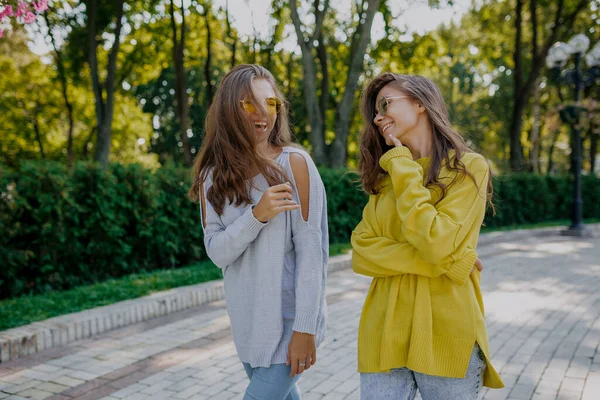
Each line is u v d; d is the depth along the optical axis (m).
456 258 1.70
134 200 7.72
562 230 14.43
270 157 1.84
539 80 25.20
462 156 1.81
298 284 1.75
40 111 22.94
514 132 20.22
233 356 4.20
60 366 4.00
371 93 2.01
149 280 6.66
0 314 4.99
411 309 1.78
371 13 13.80
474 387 1.75
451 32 20.73
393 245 1.80
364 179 2.01
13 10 3.31
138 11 16.45
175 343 4.56
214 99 1.84
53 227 6.66
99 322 4.89
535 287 6.82
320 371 3.84
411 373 1.83
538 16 21.53
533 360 4.01
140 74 21.03
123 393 3.48
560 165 32.31
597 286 6.86
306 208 1.80
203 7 16.25
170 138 33.03
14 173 6.47
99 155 14.60
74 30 15.34
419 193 1.72
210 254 1.84
